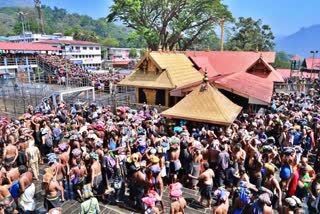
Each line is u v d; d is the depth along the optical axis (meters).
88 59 95.75
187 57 33.06
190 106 17.36
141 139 12.98
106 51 117.31
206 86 17.73
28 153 13.06
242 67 35.62
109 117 18.22
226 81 21.25
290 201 7.25
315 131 15.98
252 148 11.53
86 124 16.23
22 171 9.62
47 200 9.39
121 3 47.31
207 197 10.96
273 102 22.81
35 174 13.40
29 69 43.19
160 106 25.83
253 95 19.30
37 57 45.50
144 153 11.88
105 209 11.06
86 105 23.23
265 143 13.34
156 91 26.34
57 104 25.38
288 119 16.92
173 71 26.80
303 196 10.24
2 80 35.81
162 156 11.65
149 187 10.37
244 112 20.50
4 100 29.23
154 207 8.48
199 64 32.56
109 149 12.73
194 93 17.88
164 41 54.84
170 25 53.50
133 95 31.44
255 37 84.38
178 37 54.53
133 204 11.35
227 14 53.91
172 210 8.48
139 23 52.00
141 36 51.09
